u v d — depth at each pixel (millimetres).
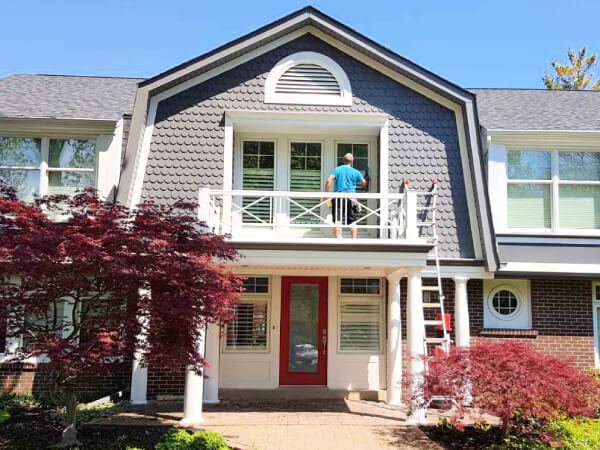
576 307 12508
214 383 11523
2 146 11984
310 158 12773
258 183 12625
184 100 12102
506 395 7777
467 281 12195
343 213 11500
